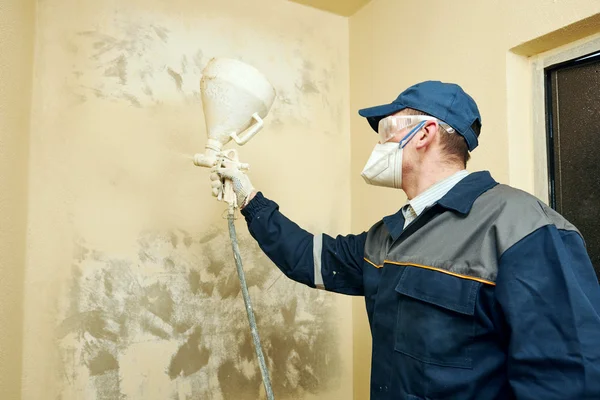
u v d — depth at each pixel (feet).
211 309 4.75
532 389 1.96
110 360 4.25
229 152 3.56
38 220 4.05
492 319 2.26
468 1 4.25
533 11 3.63
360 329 5.49
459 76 4.31
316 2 5.63
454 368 2.30
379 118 3.12
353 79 5.91
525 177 3.87
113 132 4.41
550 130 3.81
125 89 4.49
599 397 1.81
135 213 4.45
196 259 4.71
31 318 3.98
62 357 4.07
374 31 5.56
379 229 3.27
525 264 2.13
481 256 2.31
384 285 2.75
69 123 4.23
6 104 3.39
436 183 2.77
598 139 3.46
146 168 4.53
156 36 4.69
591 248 3.49
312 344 5.35
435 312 2.39
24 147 3.88
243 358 4.88
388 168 2.90
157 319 4.48
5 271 3.43
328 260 3.44
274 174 5.31
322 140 5.69
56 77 4.21
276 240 3.49
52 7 4.24
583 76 3.59
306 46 5.67
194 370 4.61
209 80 3.47
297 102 5.54
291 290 5.26
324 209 5.62
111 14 4.48
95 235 4.26
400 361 2.50
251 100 3.47
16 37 3.61
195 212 4.74
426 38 4.74
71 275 4.15
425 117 2.79
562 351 1.91
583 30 3.43
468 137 2.80
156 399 4.41
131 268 4.39
